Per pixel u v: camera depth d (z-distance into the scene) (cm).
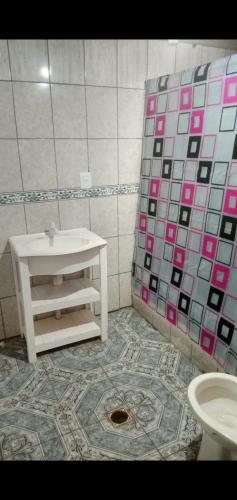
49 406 172
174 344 222
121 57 209
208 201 173
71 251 183
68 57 193
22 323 223
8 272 214
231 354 170
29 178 203
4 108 185
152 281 236
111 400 176
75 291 214
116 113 218
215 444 129
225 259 166
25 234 213
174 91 190
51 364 204
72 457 145
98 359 209
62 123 203
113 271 255
